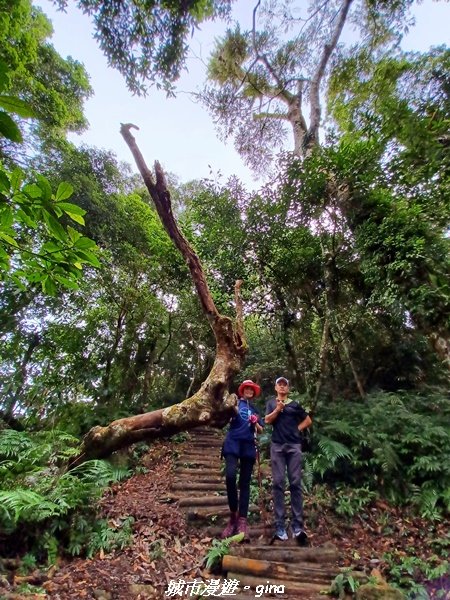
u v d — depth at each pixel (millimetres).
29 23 7914
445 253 4984
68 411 7469
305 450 3859
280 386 3977
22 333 7770
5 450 3998
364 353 7258
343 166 5961
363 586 2580
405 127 5219
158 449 6781
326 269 6582
